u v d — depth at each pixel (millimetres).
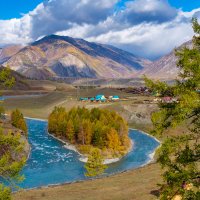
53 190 63375
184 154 15984
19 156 93938
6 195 21062
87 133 118375
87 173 78875
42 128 170875
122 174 77188
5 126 110688
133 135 150875
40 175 83125
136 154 111500
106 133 113375
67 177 81688
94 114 146500
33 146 122500
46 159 101562
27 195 59250
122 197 54188
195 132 16234
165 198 15664
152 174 70188
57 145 125250
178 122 15289
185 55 15883
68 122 129750
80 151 113125
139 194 54125
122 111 193625
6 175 21766
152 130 16062
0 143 22578
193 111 15414
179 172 15836
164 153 16078
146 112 182500
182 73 16359
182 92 15844
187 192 15227
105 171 89188
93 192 59562
